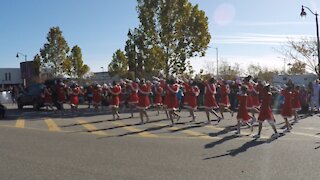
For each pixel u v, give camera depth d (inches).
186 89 795.4
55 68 2151.8
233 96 969.5
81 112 992.9
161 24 1337.4
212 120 749.3
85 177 328.2
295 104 722.8
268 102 536.7
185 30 1349.7
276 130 566.9
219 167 358.9
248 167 357.4
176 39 1352.1
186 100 756.6
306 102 924.6
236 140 514.0
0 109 869.8
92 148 465.1
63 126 698.2
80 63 2445.9
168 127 655.8
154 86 1016.9
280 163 372.5
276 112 901.8
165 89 829.2
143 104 714.2
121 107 1053.8
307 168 351.3
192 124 690.8
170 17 1337.4
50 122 767.7
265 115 535.2
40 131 634.2
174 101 682.2
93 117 850.8
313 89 924.0
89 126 689.0
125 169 354.3
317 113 897.5
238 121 570.9
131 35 1378.0
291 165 363.3
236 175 329.4
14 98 1609.3
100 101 1029.8
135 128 650.2
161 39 1346.0
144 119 783.7
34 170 355.3
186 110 976.3
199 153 426.9
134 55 1411.2
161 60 1349.7
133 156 413.4
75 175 335.3
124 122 739.4
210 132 590.6
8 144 502.9
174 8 1334.9
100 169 355.6
